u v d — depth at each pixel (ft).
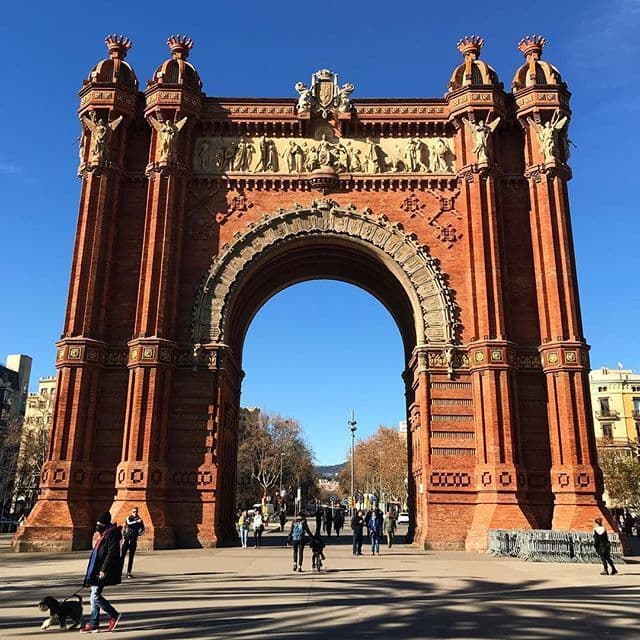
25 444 315.37
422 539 135.44
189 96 152.87
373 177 152.76
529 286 145.48
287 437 462.19
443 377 139.85
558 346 135.95
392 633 49.03
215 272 146.10
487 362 135.54
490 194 146.51
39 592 72.95
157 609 60.64
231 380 153.69
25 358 497.87
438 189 152.76
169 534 127.24
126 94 153.17
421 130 156.97
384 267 154.81
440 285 144.97
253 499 440.86
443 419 137.28
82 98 153.99
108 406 137.80
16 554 118.62
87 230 143.13
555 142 148.66
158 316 138.31
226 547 135.64
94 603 50.88
